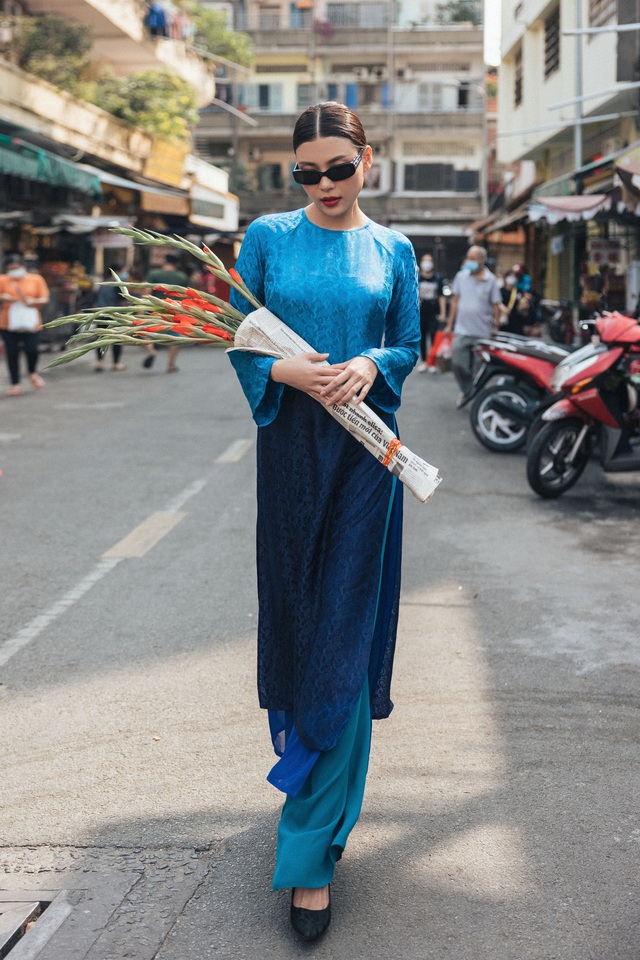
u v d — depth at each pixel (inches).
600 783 136.7
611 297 728.3
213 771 141.1
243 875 116.1
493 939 103.6
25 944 103.8
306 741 106.1
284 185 2154.3
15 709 162.7
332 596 107.1
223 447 403.9
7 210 881.5
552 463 310.7
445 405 527.2
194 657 183.0
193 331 111.8
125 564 243.3
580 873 115.0
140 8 1105.4
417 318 111.9
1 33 842.8
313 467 108.7
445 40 2097.7
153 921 107.7
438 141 2144.4
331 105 104.6
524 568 239.5
